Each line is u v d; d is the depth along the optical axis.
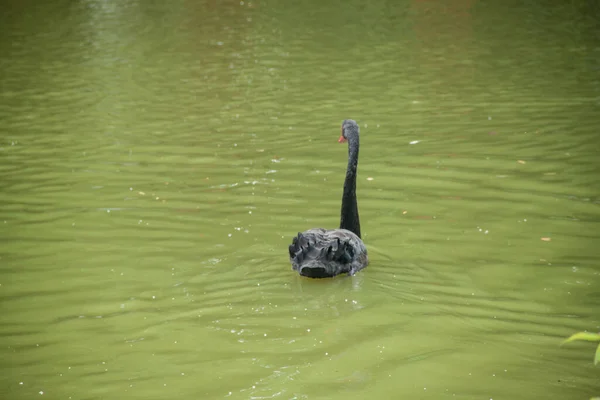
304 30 27.17
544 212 9.39
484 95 16.25
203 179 11.02
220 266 7.91
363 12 31.50
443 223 9.15
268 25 28.64
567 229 8.84
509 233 8.77
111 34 27.02
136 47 24.11
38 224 9.30
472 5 32.31
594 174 10.71
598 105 14.90
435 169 11.23
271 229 9.02
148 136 13.55
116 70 20.28
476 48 22.39
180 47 24.02
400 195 10.19
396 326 6.47
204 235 8.86
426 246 8.45
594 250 8.23
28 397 5.50
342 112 15.07
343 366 5.82
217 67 20.42
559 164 11.23
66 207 9.91
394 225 9.12
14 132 13.98
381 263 7.93
